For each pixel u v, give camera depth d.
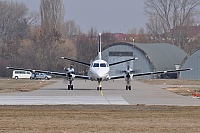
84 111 104.19
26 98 138.88
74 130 78.31
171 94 163.00
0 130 77.94
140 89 196.88
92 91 176.62
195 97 148.88
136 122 87.62
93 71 181.88
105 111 104.50
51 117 93.88
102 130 78.31
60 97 143.12
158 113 101.50
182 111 105.38
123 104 120.88
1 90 183.38
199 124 85.50
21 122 86.88
